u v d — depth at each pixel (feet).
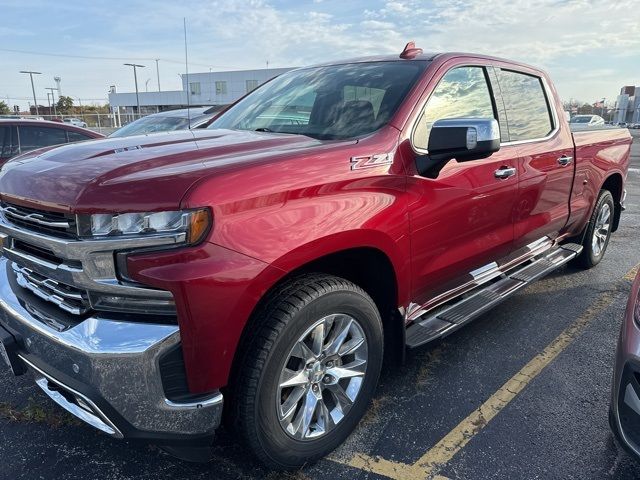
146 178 6.40
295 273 7.65
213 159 7.20
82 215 6.33
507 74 12.18
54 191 6.72
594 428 9.03
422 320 10.30
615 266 18.10
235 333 6.50
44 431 8.92
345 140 8.41
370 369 8.49
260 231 6.57
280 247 6.72
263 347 6.84
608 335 12.69
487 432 8.89
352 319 8.00
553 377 10.72
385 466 8.05
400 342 9.14
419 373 10.80
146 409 6.36
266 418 7.07
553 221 13.74
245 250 6.42
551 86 13.99
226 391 7.04
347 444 8.55
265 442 7.20
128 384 6.28
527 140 12.26
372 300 8.34
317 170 7.34
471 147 8.06
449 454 8.34
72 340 6.45
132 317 6.39
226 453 8.35
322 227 7.20
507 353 11.73
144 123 28.40
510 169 11.14
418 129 9.15
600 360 11.46
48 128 25.32
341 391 8.20
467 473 7.91
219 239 6.24
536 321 13.46
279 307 6.98
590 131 15.65
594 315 13.85
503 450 8.43
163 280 6.02
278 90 11.69
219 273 6.20
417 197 8.79
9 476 7.82
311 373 7.73
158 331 6.20
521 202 11.87
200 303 6.14
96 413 6.57
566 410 9.56
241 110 11.66
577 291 15.60
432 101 9.63
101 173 6.71
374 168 8.09
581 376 10.78
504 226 11.48
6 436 8.77
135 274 6.16
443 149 8.28
